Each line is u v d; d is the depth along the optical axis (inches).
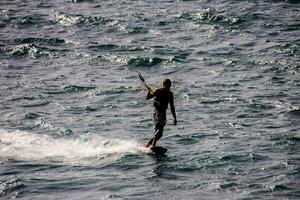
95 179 1860.2
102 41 4121.6
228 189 1787.6
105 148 2167.8
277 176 1889.8
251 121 2532.0
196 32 4404.5
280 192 1763.0
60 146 2181.3
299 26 4517.7
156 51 3833.7
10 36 4252.0
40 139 2255.2
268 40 4106.8
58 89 3043.8
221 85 3110.2
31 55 3764.8
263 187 1801.2
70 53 3814.0
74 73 3368.6
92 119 2561.5
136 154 2097.7
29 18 4788.4
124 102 2839.6
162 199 1705.2
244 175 1904.5
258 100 2824.8
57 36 4269.2
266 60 3592.5
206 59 3651.6
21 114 2598.4
